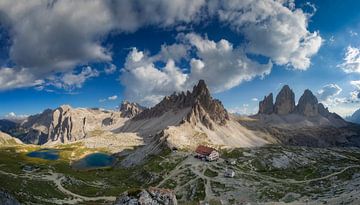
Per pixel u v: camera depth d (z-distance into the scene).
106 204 170.88
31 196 167.88
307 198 193.12
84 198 193.88
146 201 116.12
